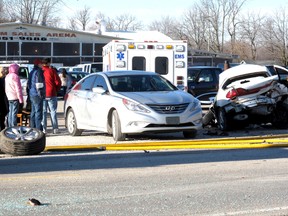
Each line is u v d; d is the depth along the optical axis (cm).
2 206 1088
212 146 1816
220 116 2295
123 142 1988
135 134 2128
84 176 1376
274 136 2052
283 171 1404
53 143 2016
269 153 1700
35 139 1719
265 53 9512
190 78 3497
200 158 1625
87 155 1719
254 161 1556
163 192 1195
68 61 7962
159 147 1816
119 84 2084
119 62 2802
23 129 1775
